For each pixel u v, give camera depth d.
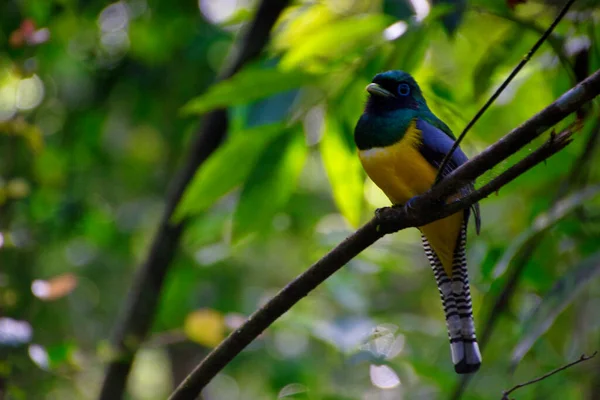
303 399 10.38
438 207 6.57
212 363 7.21
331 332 10.65
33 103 15.73
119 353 10.42
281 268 18.30
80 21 14.64
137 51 15.38
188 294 15.12
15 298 9.83
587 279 8.53
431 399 13.51
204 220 13.35
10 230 12.69
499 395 13.02
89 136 16.08
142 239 16.83
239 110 9.47
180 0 14.86
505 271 9.90
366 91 9.09
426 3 8.91
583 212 10.37
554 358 12.27
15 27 13.27
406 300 17.48
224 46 15.16
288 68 8.76
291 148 9.38
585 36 8.87
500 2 8.91
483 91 9.77
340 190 9.76
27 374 11.99
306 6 10.30
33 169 14.54
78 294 17.23
